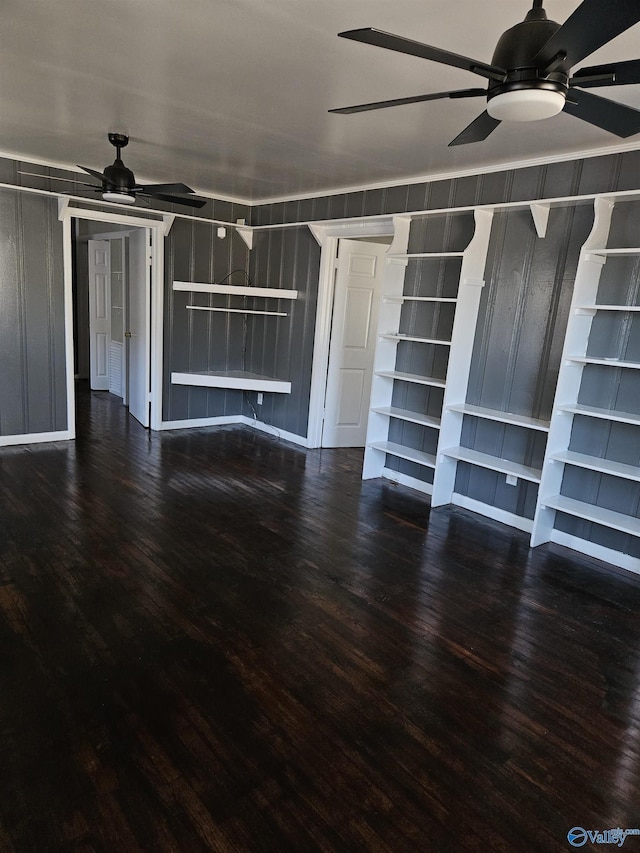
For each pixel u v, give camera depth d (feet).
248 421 21.75
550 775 6.32
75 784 5.77
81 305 28.30
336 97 9.24
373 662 8.08
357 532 12.65
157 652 7.95
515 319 13.23
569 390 11.84
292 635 8.58
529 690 7.72
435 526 13.32
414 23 6.77
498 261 13.37
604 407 11.76
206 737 6.50
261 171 14.90
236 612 9.09
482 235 13.23
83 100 10.03
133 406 21.52
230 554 11.10
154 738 6.43
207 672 7.61
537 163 12.12
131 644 8.09
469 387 14.26
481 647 8.63
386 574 10.76
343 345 18.79
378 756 6.41
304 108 9.85
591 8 4.14
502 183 12.89
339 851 5.25
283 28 7.02
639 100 8.67
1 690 7.02
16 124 11.68
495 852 5.36
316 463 17.60
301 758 6.30
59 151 14.03
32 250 15.96
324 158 13.09
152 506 13.23
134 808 5.55
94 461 16.14
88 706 6.85
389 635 8.77
